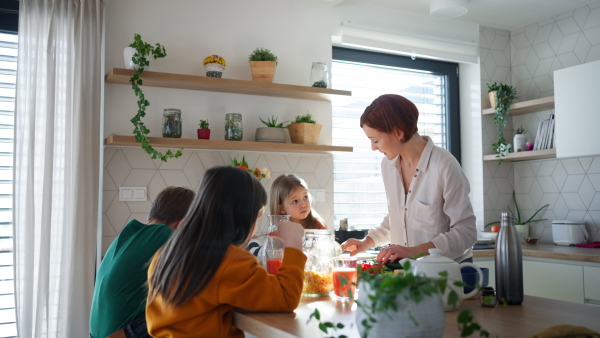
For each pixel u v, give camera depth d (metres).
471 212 2.06
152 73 2.93
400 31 4.00
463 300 1.50
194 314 1.36
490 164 4.33
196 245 1.35
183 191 2.18
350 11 3.83
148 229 2.00
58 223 2.78
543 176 4.18
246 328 1.38
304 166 3.60
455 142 4.47
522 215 4.34
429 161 2.15
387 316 0.99
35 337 2.65
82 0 2.85
